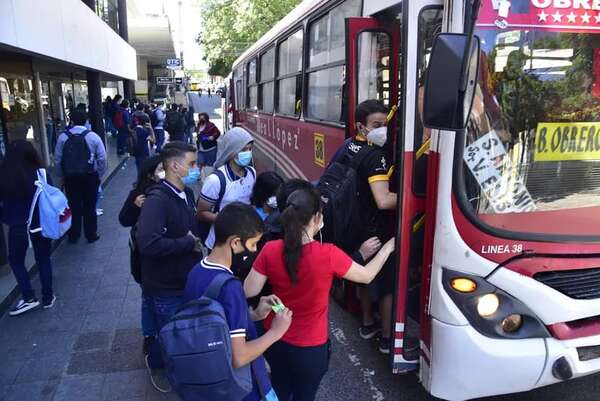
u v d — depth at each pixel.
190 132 21.23
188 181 3.66
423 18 3.06
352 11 4.73
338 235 3.51
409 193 3.13
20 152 5.02
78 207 7.54
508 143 2.88
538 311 2.92
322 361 2.77
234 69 15.78
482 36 2.79
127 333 4.82
